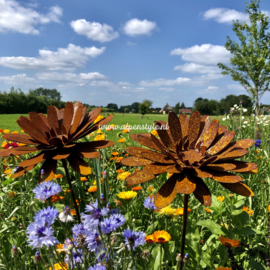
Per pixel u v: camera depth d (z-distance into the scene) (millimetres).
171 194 900
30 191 1930
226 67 15375
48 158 1398
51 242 960
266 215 1771
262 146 3414
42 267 1386
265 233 1675
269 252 1451
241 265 1518
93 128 1410
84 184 2873
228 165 926
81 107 1540
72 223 1872
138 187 2203
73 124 1453
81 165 1291
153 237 1256
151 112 83000
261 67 14156
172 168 933
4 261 1330
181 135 1154
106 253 1057
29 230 1003
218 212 1521
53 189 1280
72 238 1219
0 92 51938
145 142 1103
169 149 1115
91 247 1106
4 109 50844
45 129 1500
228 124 4855
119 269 1249
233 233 1444
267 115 5051
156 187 2264
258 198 2322
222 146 1076
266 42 14594
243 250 1414
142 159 1050
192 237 1618
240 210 1460
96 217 1091
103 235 1111
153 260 1390
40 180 1283
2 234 1575
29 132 1365
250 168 934
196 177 995
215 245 1688
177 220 1864
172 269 1432
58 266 1214
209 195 894
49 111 1555
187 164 990
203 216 2135
